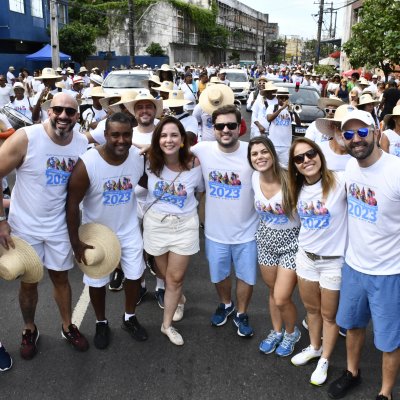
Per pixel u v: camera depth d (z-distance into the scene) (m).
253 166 3.31
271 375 3.38
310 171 3.02
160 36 51.12
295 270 3.38
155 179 3.64
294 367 3.47
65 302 3.65
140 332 3.81
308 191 3.10
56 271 3.55
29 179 3.28
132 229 3.71
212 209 3.73
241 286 3.83
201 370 3.43
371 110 6.18
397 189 2.65
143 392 3.18
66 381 3.29
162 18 51.19
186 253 3.68
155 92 7.78
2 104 12.88
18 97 9.08
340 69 36.66
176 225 3.65
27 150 3.18
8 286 4.73
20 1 29.44
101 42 49.81
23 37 29.75
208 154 3.63
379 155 2.74
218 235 3.76
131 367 3.46
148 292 4.66
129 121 3.29
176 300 3.77
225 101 5.60
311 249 3.15
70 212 3.38
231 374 3.38
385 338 2.88
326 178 3.03
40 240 3.44
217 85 5.67
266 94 7.97
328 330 3.26
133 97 5.36
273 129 7.54
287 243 3.39
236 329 3.98
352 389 3.22
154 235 3.70
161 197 3.63
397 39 12.80
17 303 4.38
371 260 2.85
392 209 2.71
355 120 2.68
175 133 3.44
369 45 14.26
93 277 3.54
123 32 49.97
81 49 32.62
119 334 3.90
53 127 3.15
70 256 3.57
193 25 59.53
